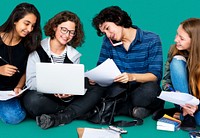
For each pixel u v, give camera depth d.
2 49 2.94
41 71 2.76
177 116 3.05
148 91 3.02
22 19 2.80
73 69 2.72
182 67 2.87
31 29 2.84
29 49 2.97
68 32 2.90
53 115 2.88
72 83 2.77
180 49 2.88
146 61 3.12
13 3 5.03
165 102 3.55
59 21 2.90
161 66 3.11
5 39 2.93
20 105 2.98
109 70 2.86
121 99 3.03
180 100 2.72
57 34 2.93
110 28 2.96
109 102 2.99
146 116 3.15
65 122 2.94
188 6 5.10
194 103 2.71
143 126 2.97
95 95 3.00
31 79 2.97
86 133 2.76
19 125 2.96
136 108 3.09
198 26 2.80
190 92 2.89
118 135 2.75
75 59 3.05
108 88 3.04
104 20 2.97
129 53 3.10
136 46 3.09
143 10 5.05
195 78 2.82
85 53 4.43
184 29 2.82
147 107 3.12
